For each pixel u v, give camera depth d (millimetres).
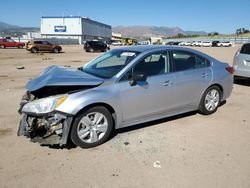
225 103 7465
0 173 3785
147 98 5062
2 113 6375
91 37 108062
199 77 5871
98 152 4422
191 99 5855
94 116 4562
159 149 4543
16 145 4633
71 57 26078
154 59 5258
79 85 4441
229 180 3660
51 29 98875
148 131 5297
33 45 33219
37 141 4332
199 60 6043
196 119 6027
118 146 4641
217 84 6277
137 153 4395
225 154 4387
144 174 3787
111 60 5402
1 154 4312
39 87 4371
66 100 4242
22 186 3504
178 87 5496
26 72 13969
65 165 4008
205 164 4066
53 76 4633
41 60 22109
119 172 3836
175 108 5613
